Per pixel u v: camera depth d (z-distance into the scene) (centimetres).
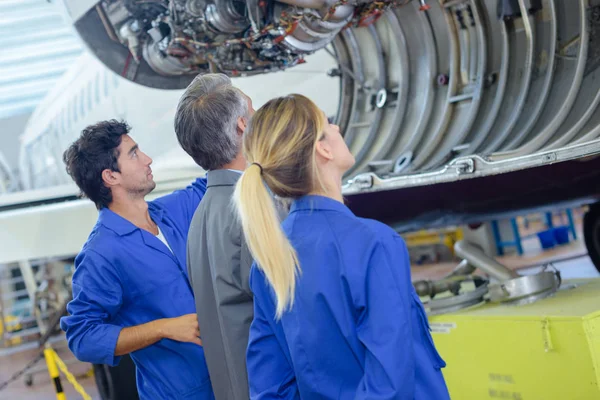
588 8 359
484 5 438
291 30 383
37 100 1952
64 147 1277
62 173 1339
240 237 214
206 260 226
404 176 407
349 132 540
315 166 177
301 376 173
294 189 180
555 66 392
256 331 189
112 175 250
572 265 837
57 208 690
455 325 337
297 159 176
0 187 1619
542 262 918
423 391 168
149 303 247
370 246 166
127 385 548
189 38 454
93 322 239
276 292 168
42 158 1437
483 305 359
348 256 167
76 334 238
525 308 323
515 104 416
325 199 179
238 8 408
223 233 218
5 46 1616
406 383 155
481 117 444
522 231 1310
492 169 356
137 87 876
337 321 167
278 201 211
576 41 382
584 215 570
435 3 465
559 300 329
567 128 358
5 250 700
